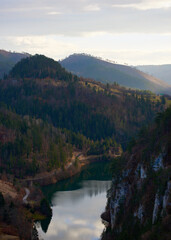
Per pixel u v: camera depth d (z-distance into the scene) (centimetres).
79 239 10788
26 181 17688
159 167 8838
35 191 15462
